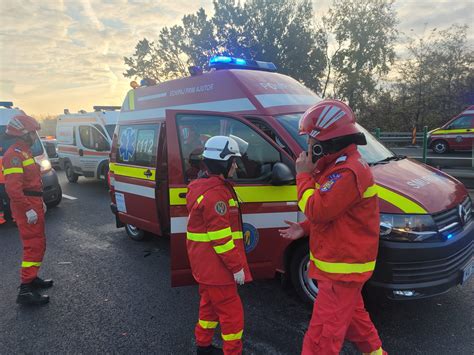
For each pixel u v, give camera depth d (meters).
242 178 3.41
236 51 30.53
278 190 3.32
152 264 4.78
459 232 3.03
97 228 6.59
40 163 7.71
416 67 27.23
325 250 2.11
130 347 2.99
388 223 2.84
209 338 2.72
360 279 2.07
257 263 3.42
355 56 30.27
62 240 5.93
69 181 12.20
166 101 4.67
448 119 26.12
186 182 3.40
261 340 3.01
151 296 3.87
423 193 3.03
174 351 2.92
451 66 26.20
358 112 30.58
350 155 2.03
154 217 4.55
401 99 28.06
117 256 5.10
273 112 3.72
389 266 2.84
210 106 4.15
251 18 30.36
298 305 3.55
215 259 2.52
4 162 3.61
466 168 7.39
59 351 2.96
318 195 1.99
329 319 2.09
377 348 2.36
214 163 2.49
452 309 3.35
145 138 4.75
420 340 2.91
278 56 29.70
